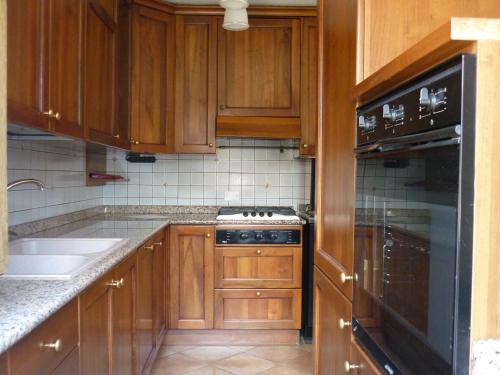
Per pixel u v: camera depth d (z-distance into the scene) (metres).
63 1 1.69
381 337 1.10
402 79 0.97
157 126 3.18
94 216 3.27
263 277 3.11
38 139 2.00
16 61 1.32
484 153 0.73
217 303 3.10
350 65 1.36
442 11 1.28
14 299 1.04
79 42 1.88
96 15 2.13
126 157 3.55
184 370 2.69
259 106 3.30
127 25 2.90
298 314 3.11
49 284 1.18
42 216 2.37
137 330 2.08
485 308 0.74
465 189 0.73
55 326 1.07
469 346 0.74
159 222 2.85
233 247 3.09
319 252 1.79
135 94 3.03
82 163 3.02
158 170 3.60
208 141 3.29
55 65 1.61
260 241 3.10
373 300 1.15
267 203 3.65
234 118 3.28
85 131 1.96
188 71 3.27
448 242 0.76
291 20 3.30
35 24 1.46
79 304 1.26
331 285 1.59
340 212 1.49
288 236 3.11
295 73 3.30
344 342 1.43
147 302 2.34
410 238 0.92
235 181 3.64
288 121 3.29
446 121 0.77
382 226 1.10
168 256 3.06
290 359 2.88
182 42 3.25
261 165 3.64
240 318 3.12
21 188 2.12
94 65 2.10
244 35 3.30
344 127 1.44
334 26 1.57
